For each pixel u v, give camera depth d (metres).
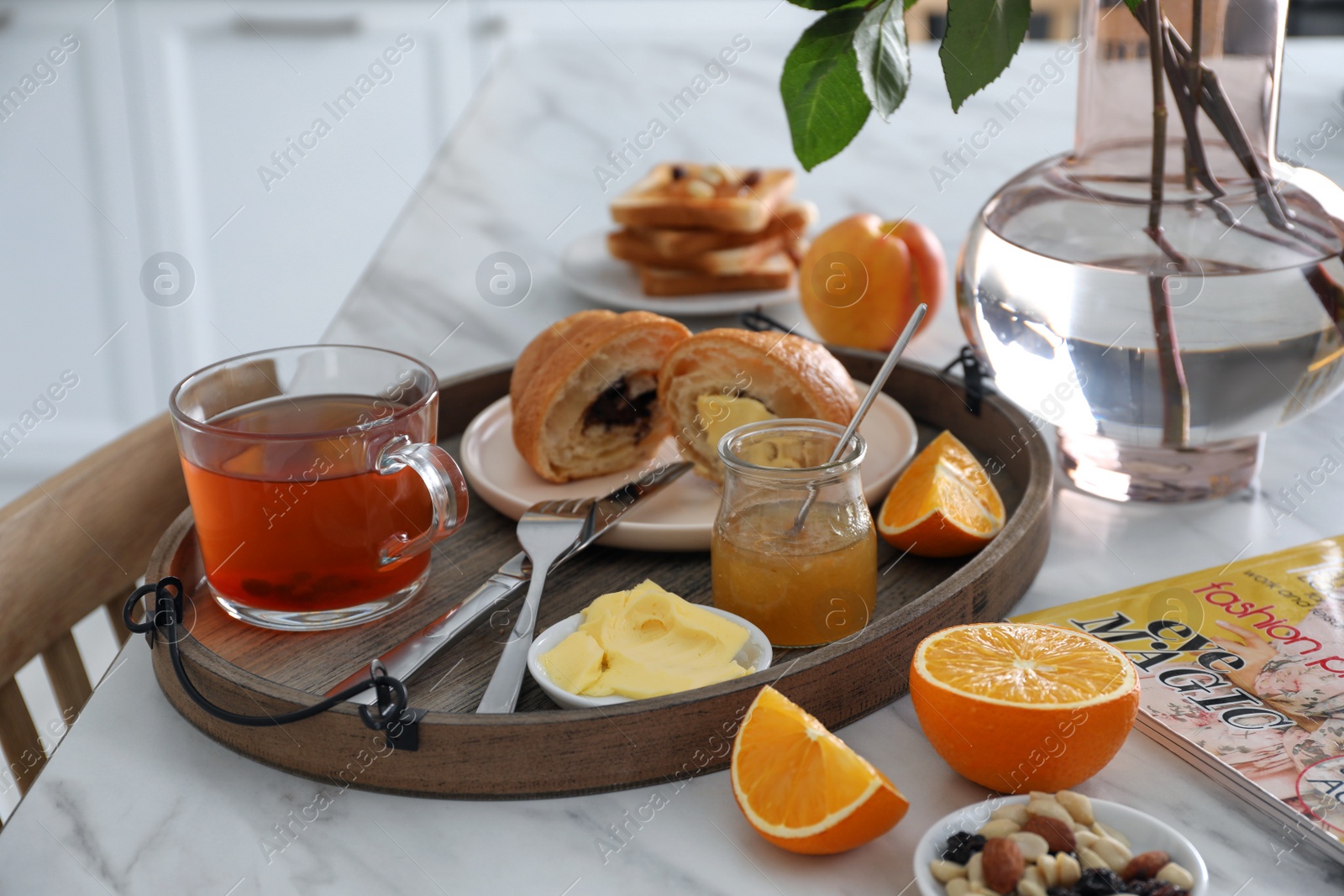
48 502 0.88
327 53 2.13
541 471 0.94
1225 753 0.77
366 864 0.75
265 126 2.16
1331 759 0.76
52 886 0.75
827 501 0.83
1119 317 0.84
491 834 0.76
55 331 2.27
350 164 2.21
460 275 1.20
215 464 0.82
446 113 2.21
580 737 0.77
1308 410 0.88
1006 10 0.80
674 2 2.24
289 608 0.84
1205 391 0.85
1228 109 0.84
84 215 2.19
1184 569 0.87
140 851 0.76
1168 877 0.71
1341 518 0.90
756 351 0.92
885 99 0.82
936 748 0.77
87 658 1.60
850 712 0.80
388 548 0.84
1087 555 0.89
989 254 0.89
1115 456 0.93
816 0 0.82
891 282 1.06
